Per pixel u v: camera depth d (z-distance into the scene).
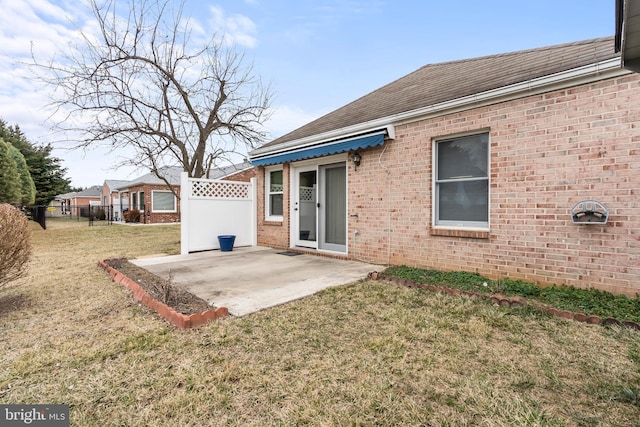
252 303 4.67
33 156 33.41
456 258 6.09
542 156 5.04
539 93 5.05
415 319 4.05
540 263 5.09
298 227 9.90
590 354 3.12
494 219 5.59
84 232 17.78
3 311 4.57
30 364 3.08
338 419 2.29
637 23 2.59
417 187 6.66
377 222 7.43
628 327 3.63
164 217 26.73
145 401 2.53
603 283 4.54
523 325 3.81
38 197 33.69
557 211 4.91
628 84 4.30
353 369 2.94
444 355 3.16
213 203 10.22
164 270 6.98
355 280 5.95
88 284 6.04
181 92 12.38
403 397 2.53
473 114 5.82
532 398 2.48
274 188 10.80
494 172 5.58
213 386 2.71
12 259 5.03
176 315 3.98
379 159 7.36
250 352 3.28
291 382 2.75
